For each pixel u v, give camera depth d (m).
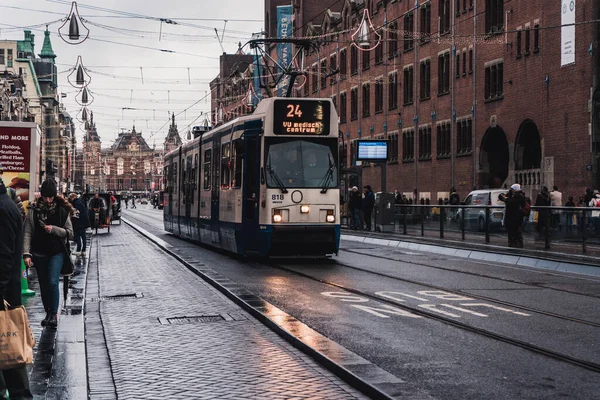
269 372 8.48
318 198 20.86
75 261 22.72
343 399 7.35
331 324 11.44
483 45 43.62
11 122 15.10
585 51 34.62
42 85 110.75
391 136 56.88
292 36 77.50
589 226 20.64
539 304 13.47
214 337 10.55
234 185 22.61
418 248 28.53
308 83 74.31
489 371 8.44
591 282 16.95
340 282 16.72
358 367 8.23
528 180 39.34
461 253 25.03
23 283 14.91
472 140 44.88
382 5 57.66
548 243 22.86
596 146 34.16
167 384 7.96
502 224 25.48
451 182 47.56
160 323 11.72
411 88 53.72
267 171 20.72
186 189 31.81
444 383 7.89
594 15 34.06
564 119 36.22
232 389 7.73
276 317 11.55
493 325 11.32
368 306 13.22
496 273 18.84
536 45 38.81
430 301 13.77
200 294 15.02
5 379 6.50
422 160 51.62
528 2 39.16
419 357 9.18
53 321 11.44
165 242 30.56
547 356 9.23
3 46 100.00
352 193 39.59
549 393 7.48
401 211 33.72
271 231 20.58
